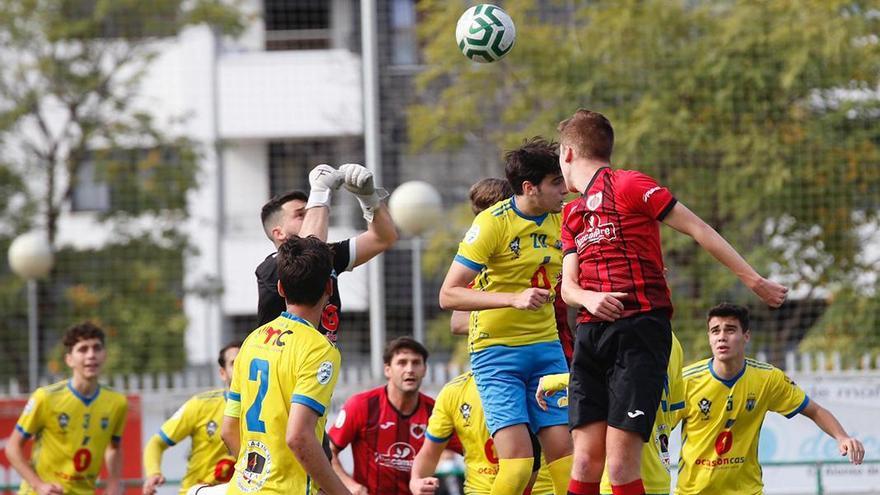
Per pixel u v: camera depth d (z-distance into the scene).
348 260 24.20
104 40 73.50
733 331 30.52
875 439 45.09
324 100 77.44
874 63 54.69
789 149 54.00
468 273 23.28
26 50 73.06
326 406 20.83
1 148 73.12
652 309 19.86
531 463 23.70
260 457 21.12
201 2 74.19
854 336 53.00
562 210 23.23
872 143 54.19
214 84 75.81
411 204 48.09
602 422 20.39
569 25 58.75
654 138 54.31
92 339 37.34
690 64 55.66
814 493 44.47
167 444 35.12
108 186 72.25
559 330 25.36
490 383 24.11
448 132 61.94
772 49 54.91
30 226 72.62
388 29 64.06
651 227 20.09
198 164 74.31
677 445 43.19
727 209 54.41
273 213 25.38
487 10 26.31
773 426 44.97
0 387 54.72
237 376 22.03
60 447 37.44
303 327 21.31
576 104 56.91
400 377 31.83
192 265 73.44
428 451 31.05
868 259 54.03
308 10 81.38
